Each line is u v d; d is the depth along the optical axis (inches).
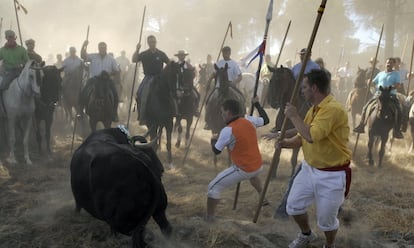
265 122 216.8
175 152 377.7
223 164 340.5
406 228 205.6
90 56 409.4
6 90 326.0
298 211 160.6
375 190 272.5
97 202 154.5
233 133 193.2
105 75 354.3
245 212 225.1
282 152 382.3
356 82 516.7
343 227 205.6
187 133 420.2
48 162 336.2
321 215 155.0
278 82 290.5
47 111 345.1
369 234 200.2
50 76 335.3
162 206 164.7
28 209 222.1
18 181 278.2
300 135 163.3
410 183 294.2
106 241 182.2
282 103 291.7
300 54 300.7
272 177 296.7
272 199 248.4
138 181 151.0
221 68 361.1
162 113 322.0
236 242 183.0
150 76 349.4
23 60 350.9
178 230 192.1
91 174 156.7
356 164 362.6
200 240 184.5
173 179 292.5
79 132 456.8
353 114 514.0
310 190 156.4
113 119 365.7
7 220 208.1
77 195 171.0
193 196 244.5
